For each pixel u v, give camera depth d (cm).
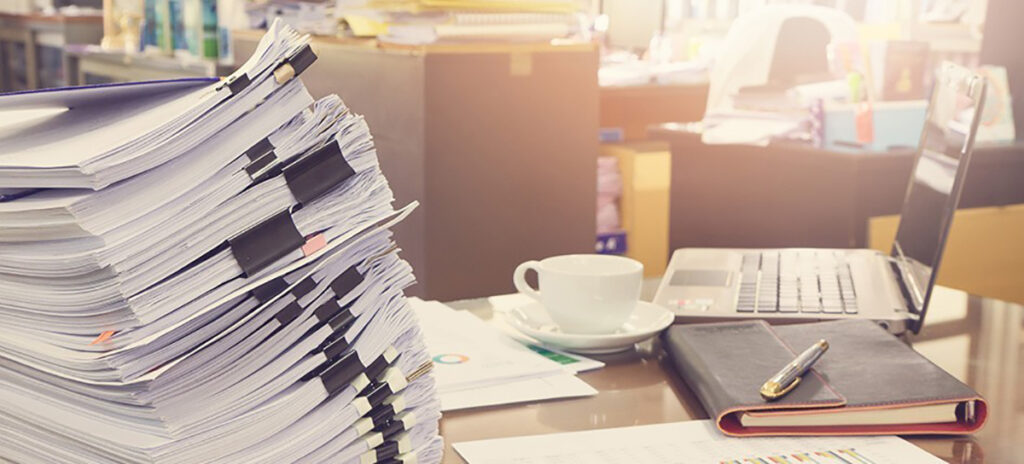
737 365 90
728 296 118
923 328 114
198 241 61
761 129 324
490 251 246
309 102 65
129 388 61
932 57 332
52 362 62
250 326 62
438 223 238
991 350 106
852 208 281
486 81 237
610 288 103
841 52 332
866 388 85
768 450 79
